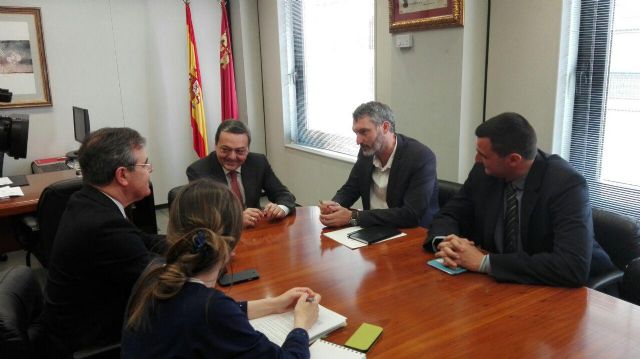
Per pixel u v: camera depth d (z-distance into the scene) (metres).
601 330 1.15
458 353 1.07
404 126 3.07
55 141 4.45
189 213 0.95
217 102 5.19
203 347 0.86
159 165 4.98
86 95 4.52
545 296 1.35
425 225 2.19
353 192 2.45
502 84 2.67
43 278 2.99
